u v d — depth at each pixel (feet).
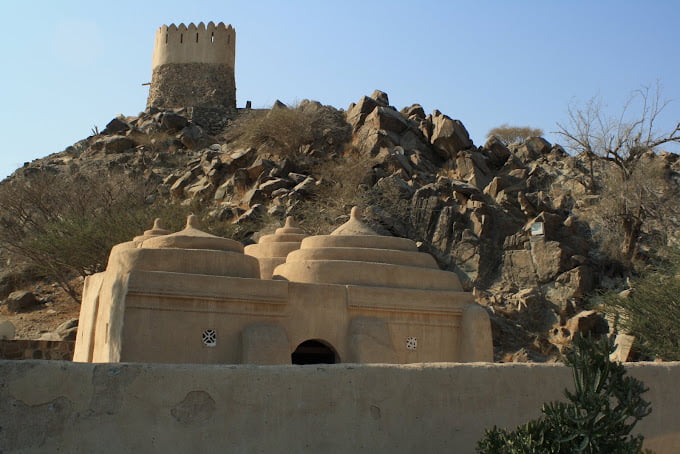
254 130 132.98
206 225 103.04
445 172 123.34
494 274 97.14
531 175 121.80
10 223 110.11
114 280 48.55
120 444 21.17
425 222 103.09
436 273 56.75
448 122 128.06
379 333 51.42
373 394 25.58
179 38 171.32
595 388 24.85
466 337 54.85
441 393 27.20
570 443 24.70
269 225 105.50
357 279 53.52
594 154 117.91
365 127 131.95
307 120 133.49
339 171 117.39
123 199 117.60
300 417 24.00
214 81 169.68
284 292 49.39
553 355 81.71
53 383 20.54
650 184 104.27
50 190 117.60
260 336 46.91
